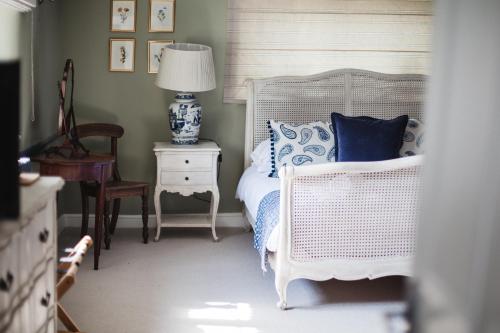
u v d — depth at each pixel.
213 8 4.86
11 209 1.56
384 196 3.34
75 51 4.80
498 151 0.74
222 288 3.69
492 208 0.74
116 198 4.64
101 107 4.89
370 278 3.41
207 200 5.09
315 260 3.36
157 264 4.10
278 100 4.86
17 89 1.55
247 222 5.00
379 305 3.46
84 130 4.56
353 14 5.00
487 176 0.75
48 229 1.96
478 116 0.76
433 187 0.84
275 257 3.50
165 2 4.82
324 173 3.24
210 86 4.59
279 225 3.33
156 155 4.54
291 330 3.10
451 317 0.80
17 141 1.56
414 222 3.38
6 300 1.51
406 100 4.96
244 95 5.00
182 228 5.04
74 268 2.09
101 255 4.25
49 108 4.44
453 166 0.80
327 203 3.31
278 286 3.36
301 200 3.29
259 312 3.34
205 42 4.90
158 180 4.57
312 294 3.63
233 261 4.21
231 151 5.06
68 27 4.77
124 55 4.84
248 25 4.93
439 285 0.82
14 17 3.58
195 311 3.32
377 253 3.40
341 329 3.12
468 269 0.77
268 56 4.98
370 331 3.10
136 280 3.78
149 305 3.39
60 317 2.52
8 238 1.50
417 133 4.34
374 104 4.94
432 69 0.84
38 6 4.08
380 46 5.05
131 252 4.34
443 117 0.82
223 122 5.02
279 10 4.93
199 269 4.03
